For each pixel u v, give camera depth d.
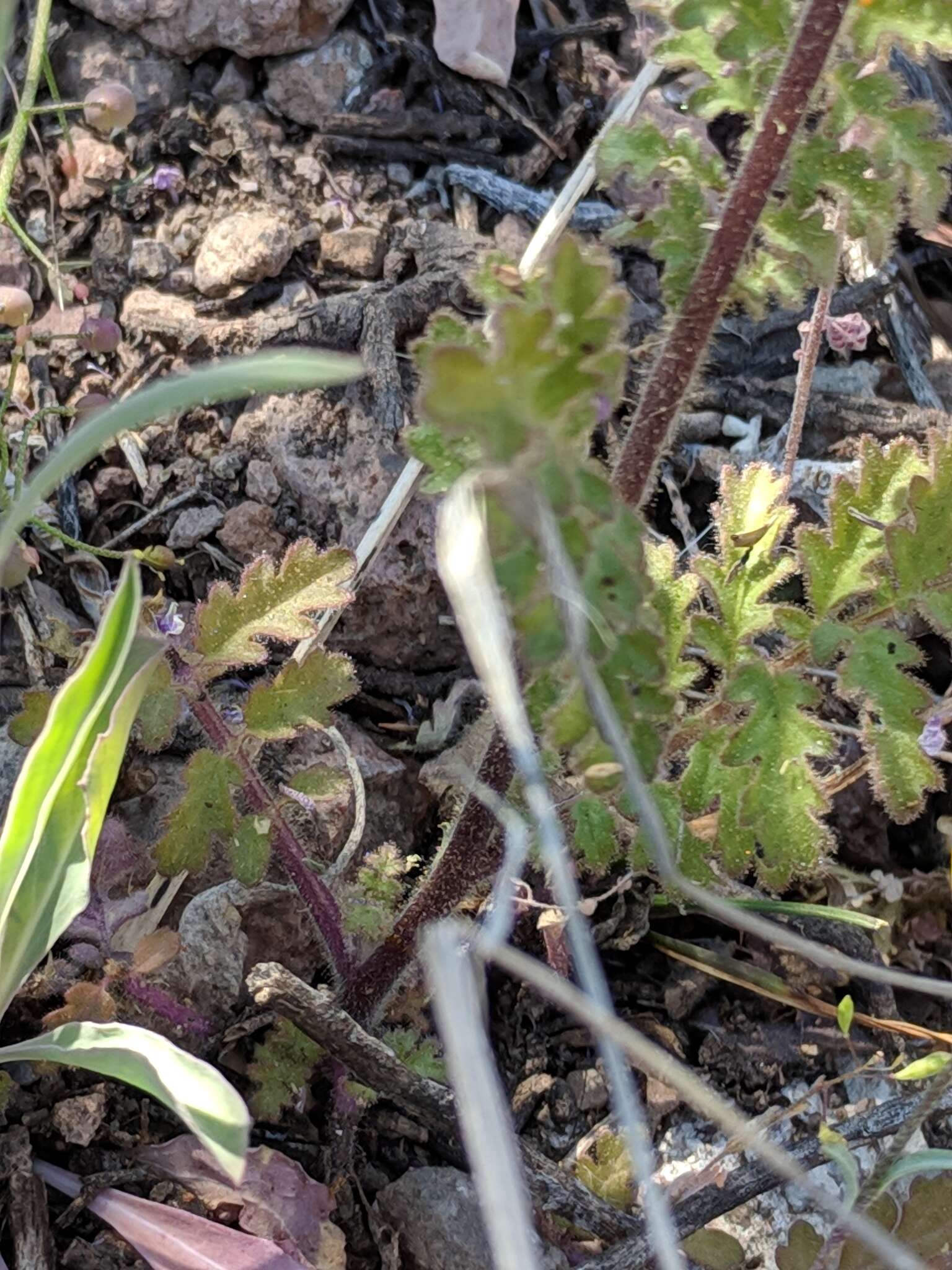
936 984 0.10
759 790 0.12
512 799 0.13
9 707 0.17
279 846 0.14
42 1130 0.14
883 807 0.17
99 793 0.10
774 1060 0.16
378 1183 0.15
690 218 0.13
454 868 0.13
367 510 0.17
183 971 0.15
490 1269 0.14
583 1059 0.16
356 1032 0.13
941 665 0.18
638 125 0.13
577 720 0.10
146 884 0.15
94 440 0.09
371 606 0.17
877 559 0.13
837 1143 0.11
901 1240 0.12
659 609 0.13
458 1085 0.07
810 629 0.13
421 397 0.08
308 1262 0.13
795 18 0.12
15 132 0.16
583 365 0.08
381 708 0.18
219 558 0.18
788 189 0.13
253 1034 0.15
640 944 0.17
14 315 0.16
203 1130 0.09
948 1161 0.11
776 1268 0.14
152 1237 0.13
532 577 0.09
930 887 0.17
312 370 0.08
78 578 0.18
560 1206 0.13
